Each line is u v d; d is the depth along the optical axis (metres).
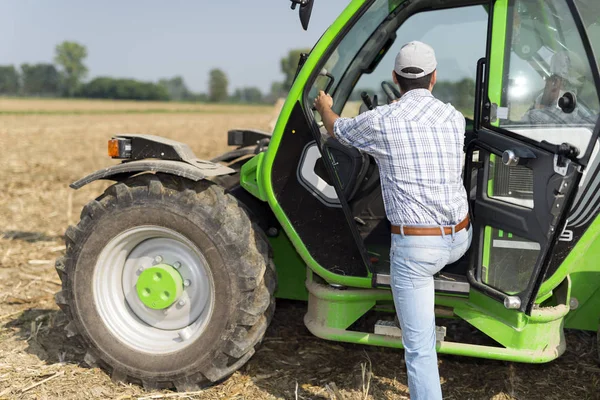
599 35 2.73
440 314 3.36
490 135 2.91
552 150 2.62
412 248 2.72
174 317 3.48
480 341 3.99
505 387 3.49
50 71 105.88
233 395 3.36
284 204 3.31
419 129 2.70
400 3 3.58
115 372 3.46
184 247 3.42
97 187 9.42
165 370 3.36
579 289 3.31
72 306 3.48
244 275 3.21
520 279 2.94
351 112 4.12
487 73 2.90
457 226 2.77
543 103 2.78
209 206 3.26
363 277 3.27
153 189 3.32
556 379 3.59
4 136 19.22
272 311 3.47
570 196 2.51
